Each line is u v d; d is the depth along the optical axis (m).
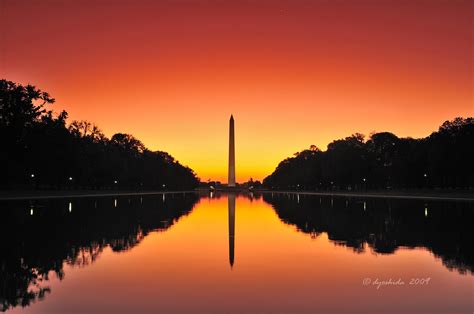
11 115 97.31
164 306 16.75
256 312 16.11
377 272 22.25
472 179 124.69
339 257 26.39
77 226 42.97
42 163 106.06
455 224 43.84
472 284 19.86
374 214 57.53
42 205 73.50
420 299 17.59
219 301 17.38
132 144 197.25
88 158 129.38
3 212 58.19
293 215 58.91
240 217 56.50
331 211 65.00
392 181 154.88
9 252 27.97
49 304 16.92
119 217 53.59
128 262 24.88
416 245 30.77
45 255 26.98
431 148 119.44
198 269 23.08
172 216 57.22
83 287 19.42
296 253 27.80
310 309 16.42
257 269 23.11
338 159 159.00
